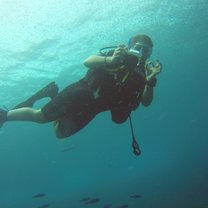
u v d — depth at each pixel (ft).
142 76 14.43
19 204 260.21
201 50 99.86
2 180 292.61
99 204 116.98
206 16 76.33
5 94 100.22
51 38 70.38
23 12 59.31
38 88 99.91
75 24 66.69
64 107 13.84
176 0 66.18
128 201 106.52
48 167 290.56
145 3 64.28
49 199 249.55
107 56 14.30
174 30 79.82
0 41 67.51
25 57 76.74
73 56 81.92
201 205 66.03
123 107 14.87
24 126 137.39
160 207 79.00
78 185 462.19
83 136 185.78
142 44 14.53
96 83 14.35
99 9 63.00
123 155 378.12
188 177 135.23
